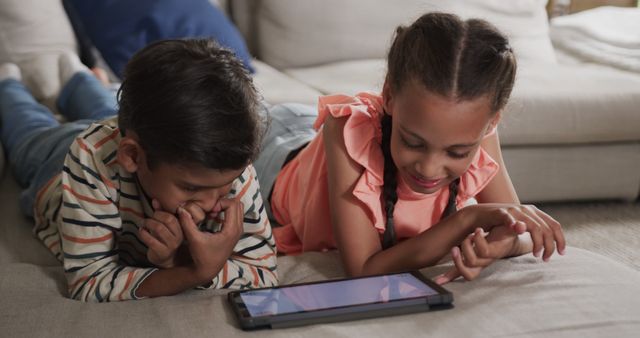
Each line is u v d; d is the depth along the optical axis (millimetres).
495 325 965
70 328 963
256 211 1191
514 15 2791
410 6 2684
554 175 2227
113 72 2268
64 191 1073
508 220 1130
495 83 1064
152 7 2287
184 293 1104
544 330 957
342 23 2623
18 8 2193
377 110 1275
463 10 2725
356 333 937
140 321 980
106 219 1083
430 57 1060
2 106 1899
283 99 2070
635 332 961
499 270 1152
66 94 1992
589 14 2873
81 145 1071
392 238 1275
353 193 1214
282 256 1361
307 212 1386
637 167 2295
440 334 941
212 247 1044
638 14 2771
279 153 1577
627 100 2207
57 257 1298
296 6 2592
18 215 1517
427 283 1049
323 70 2543
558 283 1090
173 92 935
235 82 966
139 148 990
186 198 1012
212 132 930
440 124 1043
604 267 1165
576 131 2164
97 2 2281
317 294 1022
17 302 1044
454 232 1177
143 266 1246
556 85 2242
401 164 1115
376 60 2623
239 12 2668
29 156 1608
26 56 2201
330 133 1271
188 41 1005
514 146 2170
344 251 1236
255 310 974
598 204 2340
